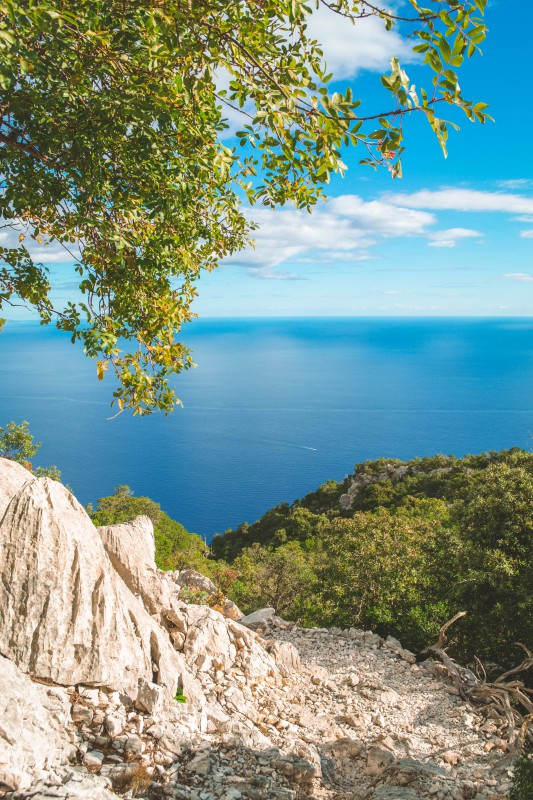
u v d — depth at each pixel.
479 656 20.47
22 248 9.43
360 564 25.30
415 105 4.65
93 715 8.14
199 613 13.77
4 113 6.80
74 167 7.26
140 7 5.73
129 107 6.31
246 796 7.92
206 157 7.84
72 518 8.99
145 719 8.74
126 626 9.73
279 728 11.55
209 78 6.20
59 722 7.71
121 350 8.34
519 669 15.96
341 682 16.17
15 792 6.11
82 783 6.53
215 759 8.76
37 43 6.05
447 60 4.52
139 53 6.71
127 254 8.34
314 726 12.30
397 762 10.72
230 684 12.22
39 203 8.13
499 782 11.05
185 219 9.12
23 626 8.12
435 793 9.68
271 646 15.71
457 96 4.61
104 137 7.12
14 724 6.75
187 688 10.48
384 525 28.73
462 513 22.47
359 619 23.27
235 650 13.76
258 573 36.53
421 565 23.81
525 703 14.52
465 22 4.39
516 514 19.55
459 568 21.28
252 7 6.09
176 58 6.55
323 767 10.48
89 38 6.00
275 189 8.18
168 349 8.96
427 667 18.14
